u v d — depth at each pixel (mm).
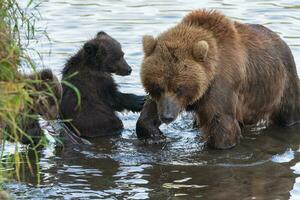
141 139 14695
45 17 21125
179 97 13203
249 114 15188
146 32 20000
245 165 13336
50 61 17703
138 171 13039
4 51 10023
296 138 14992
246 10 21938
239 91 14414
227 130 14055
